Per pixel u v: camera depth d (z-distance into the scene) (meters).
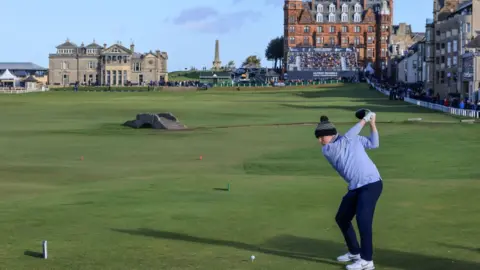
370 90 174.00
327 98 140.12
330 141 13.76
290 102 123.62
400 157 36.28
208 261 13.58
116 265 13.31
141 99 139.00
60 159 36.94
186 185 23.78
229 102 123.75
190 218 17.56
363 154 13.52
